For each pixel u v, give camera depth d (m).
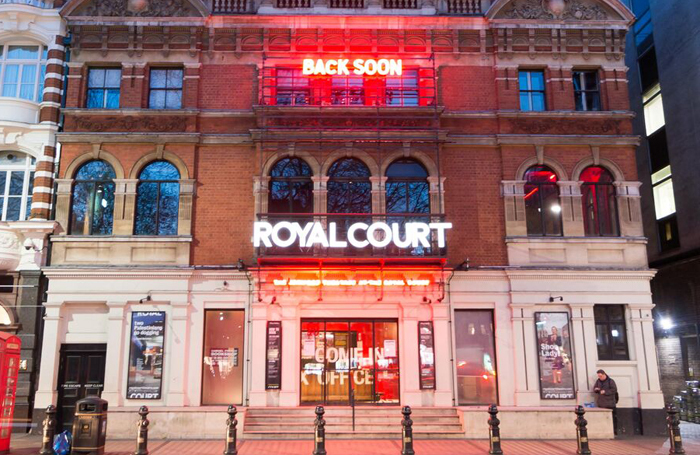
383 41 19.61
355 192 18.64
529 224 18.81
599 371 17.19
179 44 19.27
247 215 18.44
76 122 18.69
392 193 18.72
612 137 19.08
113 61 19.14
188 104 18.95
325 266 17.45
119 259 17.94
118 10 19.38
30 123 19.11
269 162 18.53
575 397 17.55
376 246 17.17
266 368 17.27
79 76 18.94
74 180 18.50
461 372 17.83
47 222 18.02
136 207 18.45
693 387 21.16
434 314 17.75
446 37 19.72
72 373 17.41
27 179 19.19
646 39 26.88
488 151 19.11
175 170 18.75
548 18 19.78
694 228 22.95
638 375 17.77
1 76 19.70
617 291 18.27
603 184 19.22
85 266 17.61
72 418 17.09
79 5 19.25
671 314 24.67
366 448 14.36
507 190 18.75
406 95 19.53
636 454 13.71
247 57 19.41
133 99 18.89
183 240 17.95
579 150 19.19
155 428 15.73
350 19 19.44
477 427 15.87
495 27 19.56
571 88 19.56
